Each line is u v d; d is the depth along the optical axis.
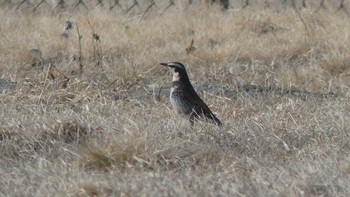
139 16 20.48
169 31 18.77
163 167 10.05
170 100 12.46
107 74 15.43
